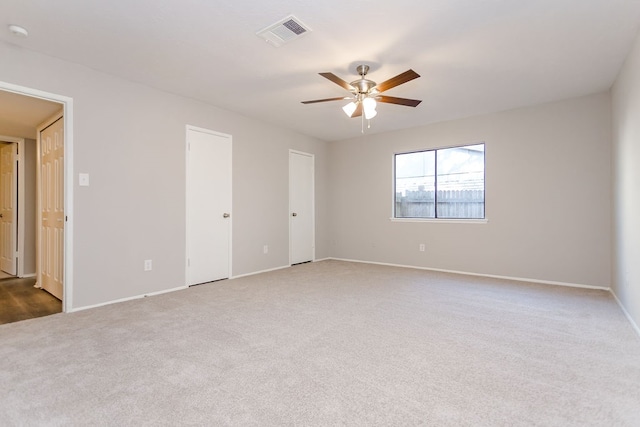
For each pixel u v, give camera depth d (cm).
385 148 568
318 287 397
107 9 222
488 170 463
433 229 517
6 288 394
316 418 147
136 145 349
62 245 329
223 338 238
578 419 146
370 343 229
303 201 588
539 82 351
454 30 249
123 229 338
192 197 405
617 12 226
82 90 309
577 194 401
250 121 482
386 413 151
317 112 455
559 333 248
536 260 429
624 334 246
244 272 473
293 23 241
